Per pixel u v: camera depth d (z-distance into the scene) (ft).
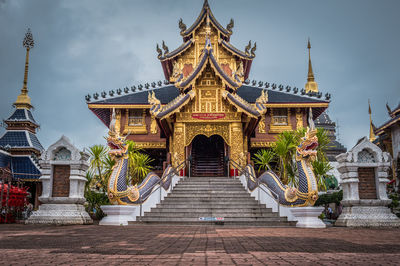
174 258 13.69
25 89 102.94
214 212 47.06
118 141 42.57
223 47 102.27
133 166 63.31
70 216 38.27
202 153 95.45
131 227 35.96
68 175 40.04
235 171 69.05
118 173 42.52
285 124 97.91
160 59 101.60
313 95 98.99
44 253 14.96
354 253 15.38
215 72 71.77
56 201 38.86
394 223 38.06
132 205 43.27
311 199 39.24
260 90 105.81
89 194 55.93
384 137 104.37
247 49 100.32
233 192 55.36
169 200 52.03
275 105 95.76
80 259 13.30
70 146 40.19
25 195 53.16
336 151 157.07
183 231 29.91
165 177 54.85
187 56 102.47
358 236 25.03
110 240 20.95
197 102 72.64
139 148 86.99
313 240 21.58
